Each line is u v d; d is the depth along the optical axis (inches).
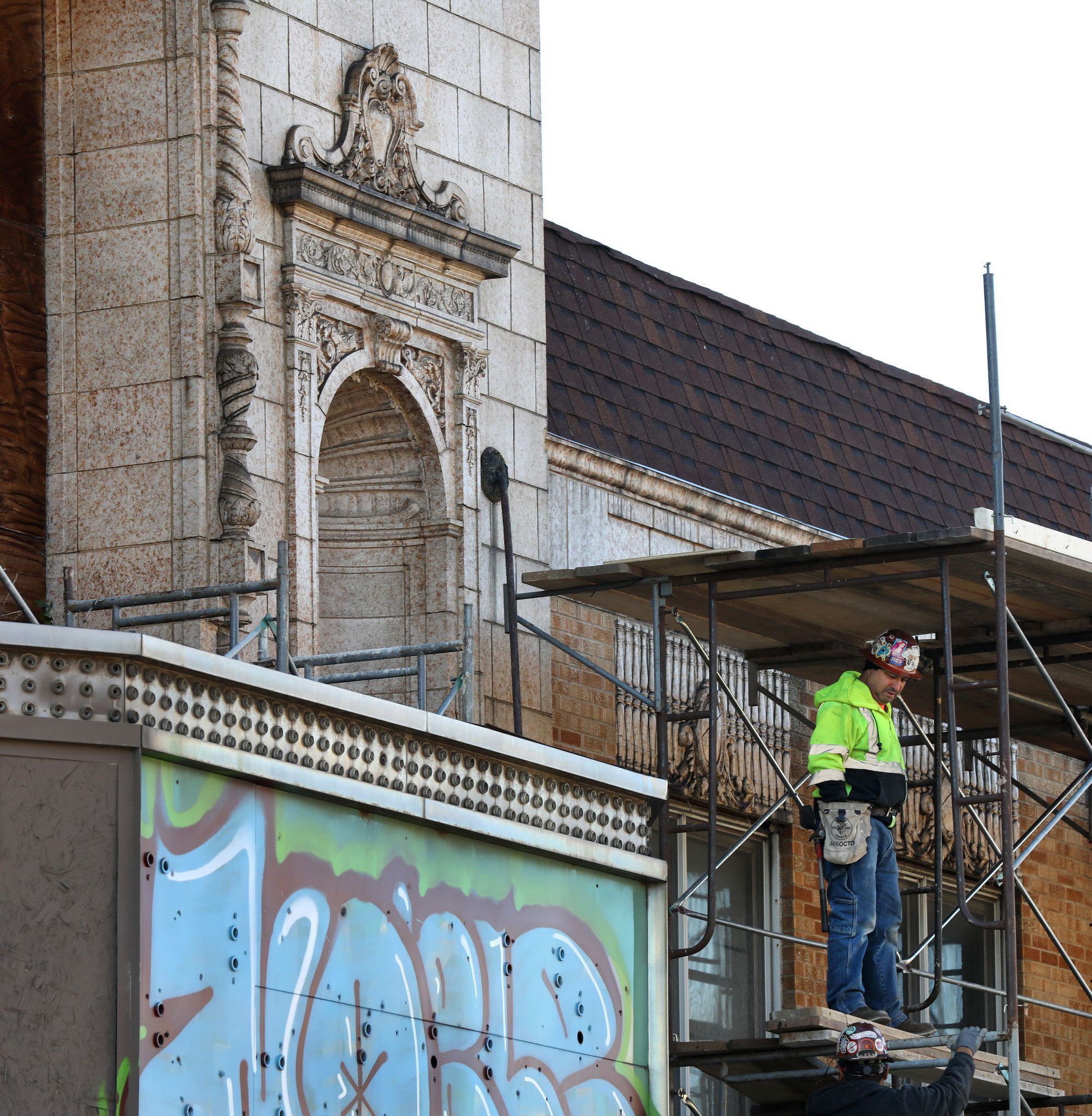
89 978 678.5
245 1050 717.9
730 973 1283.2
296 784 748.0
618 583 1075.3
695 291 1408.7
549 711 1176.8
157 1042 689.0
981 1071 1064.8
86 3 1082.7
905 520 1478.8
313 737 761.0
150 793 699.4
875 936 997.8
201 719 721.0
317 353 1088.8
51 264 1072.8
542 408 1212.5
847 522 1424.7
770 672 1301.7
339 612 1149.7
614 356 1306.6
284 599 907.4
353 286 1106.7
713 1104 1280.8
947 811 1385.3
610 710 1209.4
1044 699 1241.4
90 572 1048.8
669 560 1038.4
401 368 1127.0
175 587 1034.1
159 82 1069.1
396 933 782.5
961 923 1441.9
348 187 1096.2
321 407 1085.8
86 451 1058.1
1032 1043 1453.0
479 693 1139.9
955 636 1136.8
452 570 1144.2
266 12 1095.6
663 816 1027.9
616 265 1348.4
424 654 951.6
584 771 868.0
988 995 1453.0
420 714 797.2
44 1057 669.9
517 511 1184.2
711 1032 1262.3
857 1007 976.3
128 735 695.7
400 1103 771.4
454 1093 792.3
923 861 1389.0
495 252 1176.8
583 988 857.5
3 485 1047.0
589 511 1229.7
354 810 775.1
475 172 1197.1
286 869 743.7
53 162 1078.4
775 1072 1019.3
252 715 738.8
